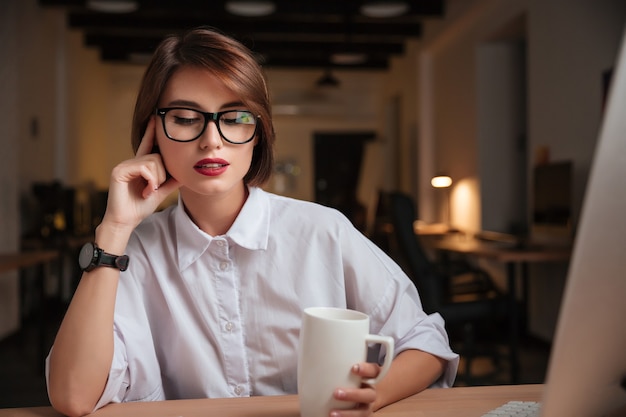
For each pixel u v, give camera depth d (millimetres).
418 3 7531
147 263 1123
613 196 475
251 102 957
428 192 8633
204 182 955
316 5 7914
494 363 4102
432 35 8148
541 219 4738
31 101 6844
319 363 745
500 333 5281
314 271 1112
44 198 6449
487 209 6602
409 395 954
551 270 4875
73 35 8805
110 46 9688
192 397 1111
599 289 508
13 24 5359
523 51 6613
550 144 4883
